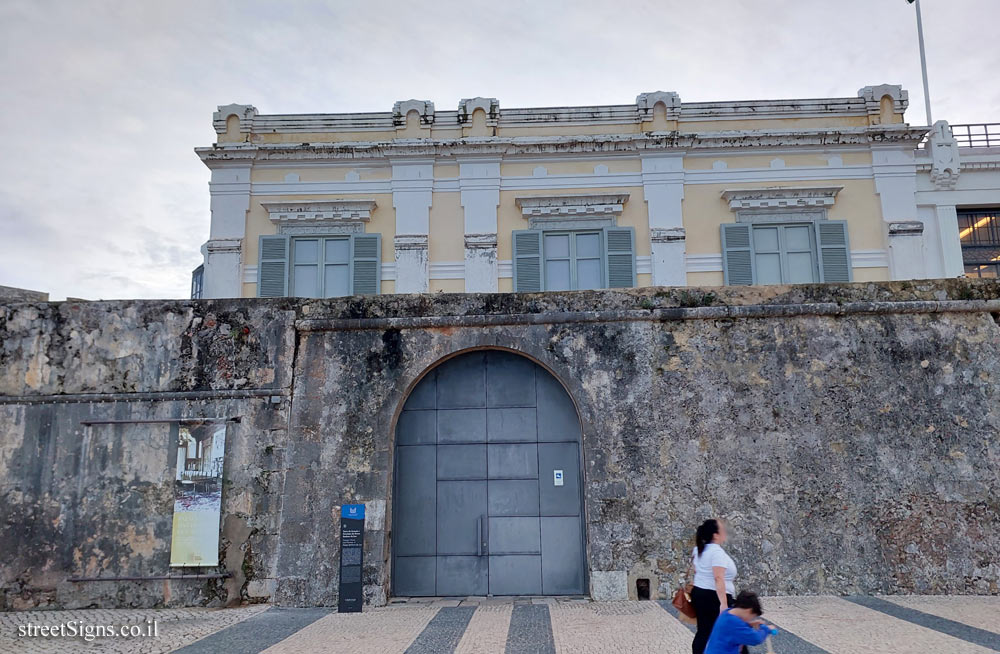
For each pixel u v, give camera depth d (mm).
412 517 10922
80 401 10898
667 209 15312
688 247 15219
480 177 15539
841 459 10383
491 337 10992
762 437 10492
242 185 15594
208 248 15336
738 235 15180
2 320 11203
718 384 10688
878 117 15711
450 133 15805
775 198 15305
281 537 10414
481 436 11094
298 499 10539
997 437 10430
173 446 10734
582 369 10820
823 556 10070
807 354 10758
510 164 15648
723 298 10977
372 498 10508
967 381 10633
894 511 10195
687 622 6387
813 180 15445
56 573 10398
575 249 15344
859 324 10852
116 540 10477
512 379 11234
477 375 11266
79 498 10617
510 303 11094
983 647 7293
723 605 6023
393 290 15188
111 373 11031
